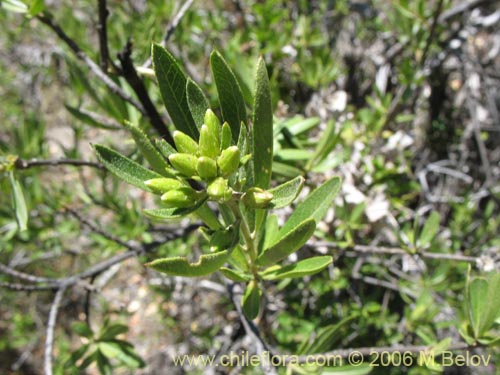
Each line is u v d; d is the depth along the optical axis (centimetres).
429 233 28
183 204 13
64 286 28
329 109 36
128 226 38
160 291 52
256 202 13
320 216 17
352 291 44
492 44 58
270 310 46
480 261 27
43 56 69
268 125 15
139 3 48
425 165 54
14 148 37
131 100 24
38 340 79
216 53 14
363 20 51
